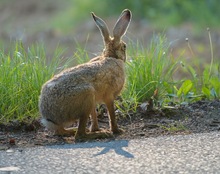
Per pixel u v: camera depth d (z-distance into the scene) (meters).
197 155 9.59
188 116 12.00
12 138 10.92
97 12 30.41
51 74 12.59
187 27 26.66
